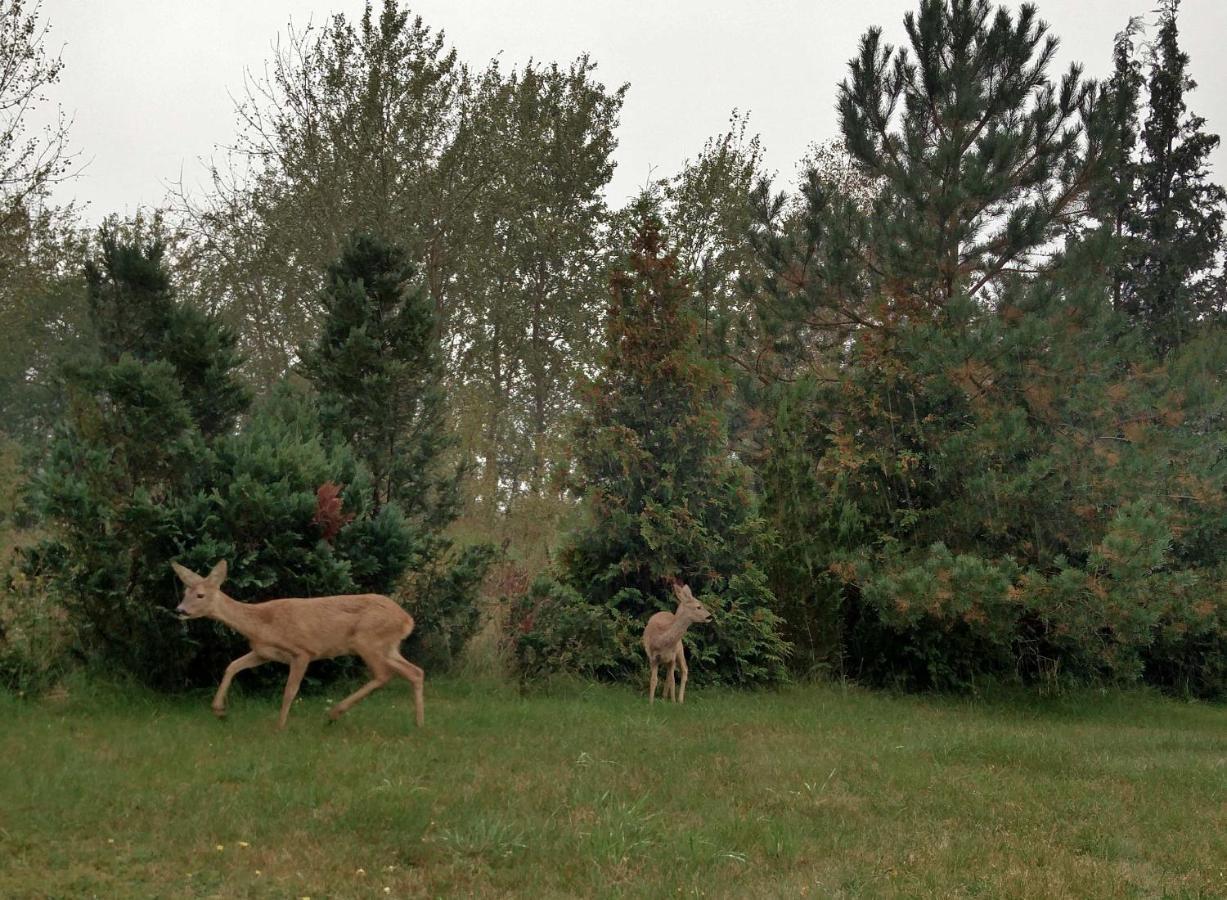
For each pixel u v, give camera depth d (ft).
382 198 90.43
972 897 19.70
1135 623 46.60
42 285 80.79
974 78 60.70
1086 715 49.29
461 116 95.14
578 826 22.52
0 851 18.74
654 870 20.22
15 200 69.67
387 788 24.04
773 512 53.11
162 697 34.01
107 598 33.76
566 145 111.86
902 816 25.50
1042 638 53.21
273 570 35.47
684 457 49.29
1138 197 96.94
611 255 108.17
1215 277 102.47
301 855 19.79
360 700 32.37
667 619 43.37
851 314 62.54
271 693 36.06
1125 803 28.12
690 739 33.88
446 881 19.08
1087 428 53.93
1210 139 100.17
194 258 91.56
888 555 52.16
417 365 44.47
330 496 36.17
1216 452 57.82
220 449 36.83
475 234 97.86
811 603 51.67
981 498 52.08
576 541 49.37
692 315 49.83
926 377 55.06
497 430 89.20
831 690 49.65
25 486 34.86
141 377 35.17
